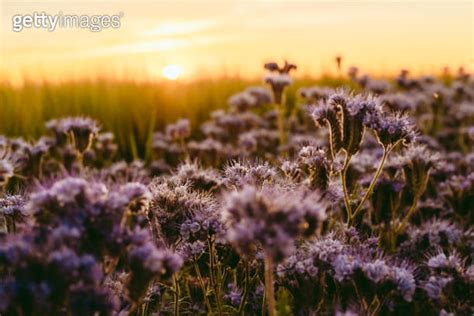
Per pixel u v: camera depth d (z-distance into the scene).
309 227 0.54
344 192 0.77
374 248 0.76
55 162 1.14
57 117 1.65
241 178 0.73
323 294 0.68
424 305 0.70
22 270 0.52
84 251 0.55
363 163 0.95
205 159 1.25
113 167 1.16
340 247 0.67
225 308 0.73
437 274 0.71
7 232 0.69
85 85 2.09
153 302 0.73
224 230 0.67
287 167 0.79
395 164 0.86
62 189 0.55
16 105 1.59
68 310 0.53
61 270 0.52
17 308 0.51
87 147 1.00
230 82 2.38
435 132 1.62
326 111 0.76
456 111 1.74
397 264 0.71
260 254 0.69
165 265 0.57
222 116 1.56
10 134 1.49
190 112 1.83
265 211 0.52
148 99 1.82
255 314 0.73
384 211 0.84
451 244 0.82
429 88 1.78
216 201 0.74
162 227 0.69
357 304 0.67
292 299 0.68
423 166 0.83
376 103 0.77
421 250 0.82
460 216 0.92
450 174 1.06
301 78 2.21
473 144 1.42
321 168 0.77
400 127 0.75
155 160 1.38
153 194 0.69
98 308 0.52
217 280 0.72
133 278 0.56
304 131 1.54
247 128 1.60
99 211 0.55
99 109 1.70
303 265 0.67
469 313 0.69
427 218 0.94
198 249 0.68
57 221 0.55
